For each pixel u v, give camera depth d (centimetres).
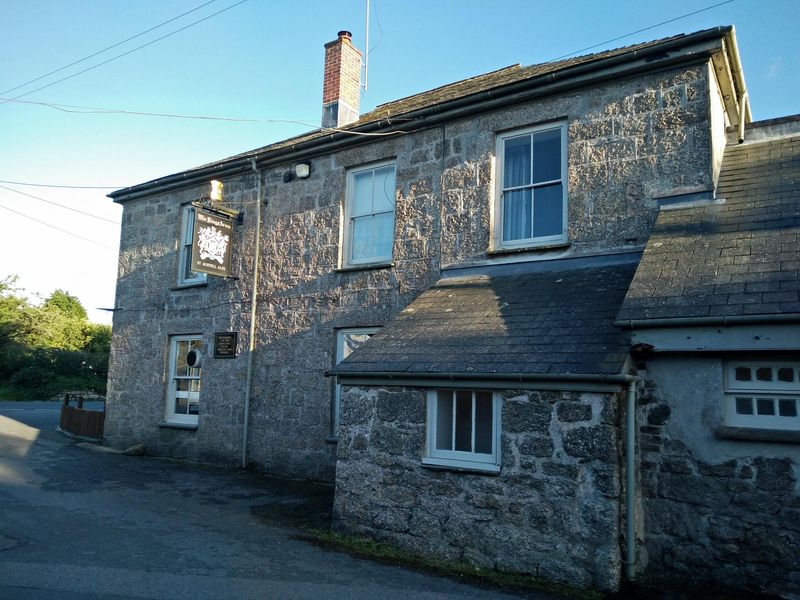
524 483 627
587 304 749
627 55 844
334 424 1098
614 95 884
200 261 1221
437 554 666
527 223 955
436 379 691
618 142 872
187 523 793
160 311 1425
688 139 820
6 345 3669
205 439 1280
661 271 672
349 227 1159
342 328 1124
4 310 3884
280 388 1179
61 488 980
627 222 849
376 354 771
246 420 1207
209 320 1319
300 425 1138
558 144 945
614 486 581
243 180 1319
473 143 1008
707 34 789
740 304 580
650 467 623
